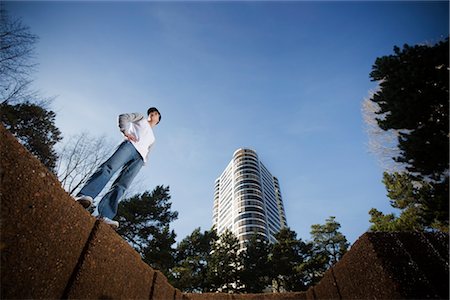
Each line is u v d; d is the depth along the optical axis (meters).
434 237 3.26
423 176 5.39
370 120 11.81
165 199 21.80
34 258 1.82
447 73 5.03
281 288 31.14
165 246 19.25
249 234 64.12
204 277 25.69
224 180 94.19
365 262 3.51
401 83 5.38
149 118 4.75
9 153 1.70
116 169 3.50
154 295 4.41
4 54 9.05
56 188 2.15
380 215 16.78
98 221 2.80
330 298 5.11
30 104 13.49
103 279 2.71
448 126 4.91
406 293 2.72
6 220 1.61
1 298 1.53
